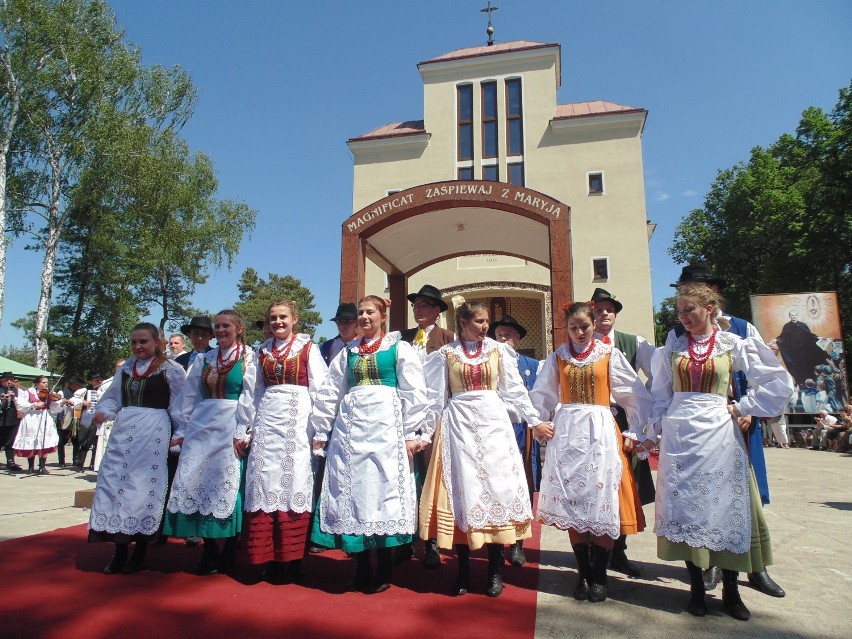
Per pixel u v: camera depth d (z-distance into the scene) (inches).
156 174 918.4
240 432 173.8
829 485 374.0
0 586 158.1
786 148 1158.3
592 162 792.3
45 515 259.3
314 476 172.7
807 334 763.4
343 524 155.2
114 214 943.0
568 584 164.4
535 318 842.2
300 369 175.9
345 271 454.3
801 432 788.6
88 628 128.8
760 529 144.6
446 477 159.6
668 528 142.5
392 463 159.5
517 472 159.5
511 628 129.6
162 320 1137.4
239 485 176.4
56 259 965.8
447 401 169.6
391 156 850.1
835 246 951.6
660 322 1919.3
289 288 2308.1
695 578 140.1
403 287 606.9
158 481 178.7
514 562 184.5
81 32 901.8
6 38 840.3
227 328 182.9
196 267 1050.7
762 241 1106.7
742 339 150.9
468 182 441.1
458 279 800.9
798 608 142.6
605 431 155.6
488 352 167.0
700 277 177.3
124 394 185.8
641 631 128.0
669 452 147.0
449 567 184.9
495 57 842.8
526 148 813.9
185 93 998.4
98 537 173.0
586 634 126.0
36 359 879.1
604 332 181.0
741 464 142.7
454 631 127.6
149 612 139.2
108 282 982.4
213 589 157.9
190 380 183.5
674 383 150.9
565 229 425.1
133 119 946.1
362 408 162.7
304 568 182.4
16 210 900.6
